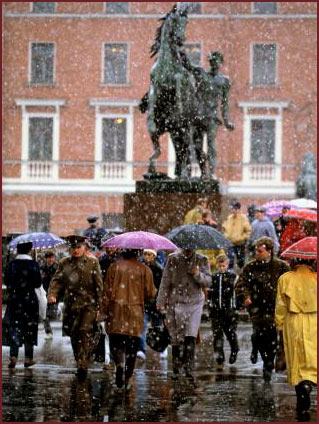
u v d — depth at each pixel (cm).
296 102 6681
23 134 6738
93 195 6706
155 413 1424
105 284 1705
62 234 6712
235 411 1448
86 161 6731
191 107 3094
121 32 6725
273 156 6694
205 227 1911
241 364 2056
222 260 2047
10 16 6731
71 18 6725
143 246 1736
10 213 6731
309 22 6675
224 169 6675
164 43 3083
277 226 3372
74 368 1962
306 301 1473
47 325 2498
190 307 1853
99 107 6725
